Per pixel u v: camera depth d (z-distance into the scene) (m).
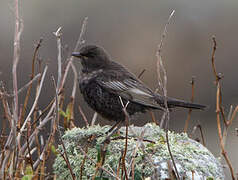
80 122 14.67
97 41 16.70
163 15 17.44
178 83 16.42
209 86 16.58
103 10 17.19
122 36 16.84
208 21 17.47
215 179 8.02
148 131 9.16
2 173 7.91
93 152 8.52
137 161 8.01
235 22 17.50
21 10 16.50
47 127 12.62
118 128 8.92
